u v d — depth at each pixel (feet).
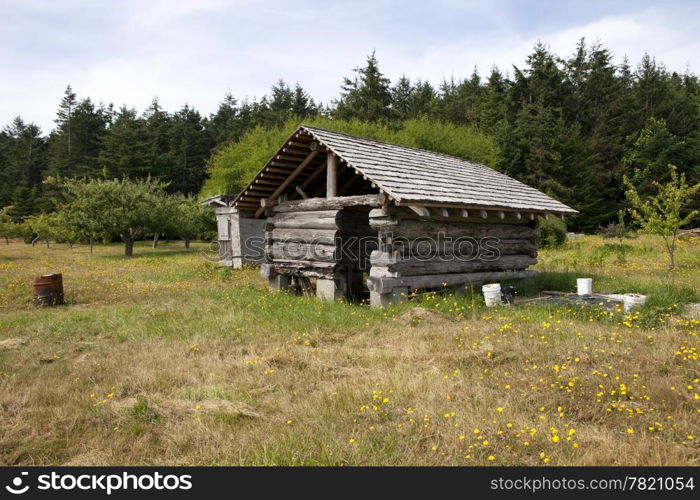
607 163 142.00
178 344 23.06
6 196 191.42
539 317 25.96
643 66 168.76
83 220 84.17
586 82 162.91
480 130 136.05
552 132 131.85
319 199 36.55
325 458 11.65
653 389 15.19
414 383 16.16
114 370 19.17
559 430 12.73
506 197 38.58
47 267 64.69
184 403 15.74
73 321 28.76
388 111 149.18
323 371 18.44
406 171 34.63
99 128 207.82
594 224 132.16
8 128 270.87
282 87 210.38
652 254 64.18
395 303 31.32
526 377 16.81
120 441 13.12
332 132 36.76
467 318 27.50
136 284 46.24
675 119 147.64
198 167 193.88
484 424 13.12
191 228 103.76
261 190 40.65
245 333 24.75
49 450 12.87
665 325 23.58
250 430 13.39
